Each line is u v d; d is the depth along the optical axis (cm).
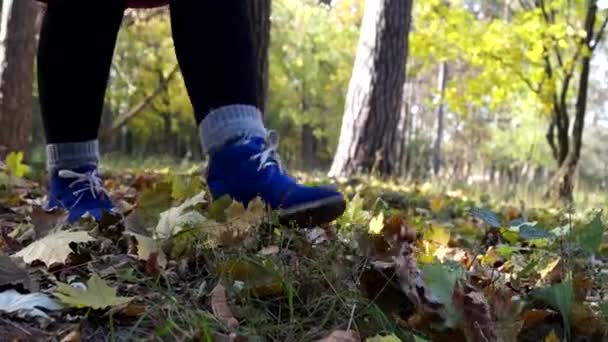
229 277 133
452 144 3350
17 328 109
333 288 128
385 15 865
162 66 1630
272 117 2420
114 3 179
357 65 881
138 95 1802
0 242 168
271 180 167
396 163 884
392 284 130
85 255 146
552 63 1162
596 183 608
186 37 168
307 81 2181
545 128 2256
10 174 322
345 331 109
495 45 1059
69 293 111
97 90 183
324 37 1991
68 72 178
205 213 175
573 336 134
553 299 137
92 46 179
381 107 867
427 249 209
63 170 182
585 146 2469
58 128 182
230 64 168
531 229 176
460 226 357
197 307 120
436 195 584
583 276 159
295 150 2917
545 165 2283
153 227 168
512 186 862
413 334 118
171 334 106
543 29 1002
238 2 170
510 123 2747
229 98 169
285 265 141
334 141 2655
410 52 1139
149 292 128
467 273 163
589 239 176
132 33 1543
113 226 171
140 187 422
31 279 127
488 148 2784
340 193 164
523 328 132
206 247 147
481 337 113
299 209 162
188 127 2288
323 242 161
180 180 189
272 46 1978
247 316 120
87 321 115
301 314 126
